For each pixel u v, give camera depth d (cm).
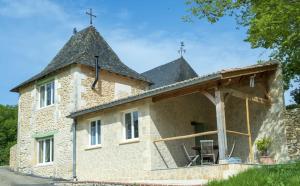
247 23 1780
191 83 1244
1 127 4447
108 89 2000
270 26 1466
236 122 1600
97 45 2155
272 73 1500
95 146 1639
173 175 1302
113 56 2197
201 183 1093
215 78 1196
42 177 1841
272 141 1465
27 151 2077
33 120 2072
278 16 1431
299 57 1939
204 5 1748
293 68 2064
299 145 1451
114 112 1583
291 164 1126
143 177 1409
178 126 1540
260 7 1512
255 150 1510
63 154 1822
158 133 1449
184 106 1591
